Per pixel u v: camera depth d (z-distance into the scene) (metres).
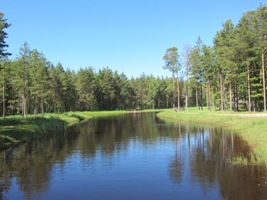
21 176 16.39
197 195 12.48
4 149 25.44
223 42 55.25
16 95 71.25
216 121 43.97
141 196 12.62
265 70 52.34
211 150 22.45
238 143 24.61
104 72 130.38
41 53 63.12
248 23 47.88
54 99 88.94
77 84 111.62
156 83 134.62
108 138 31.77
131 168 17.67
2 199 12.71
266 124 28.72
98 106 124.81
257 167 16.61
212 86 72.50
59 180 15.45
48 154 22.83
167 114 70.44
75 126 49.19
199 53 68.88
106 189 13.74
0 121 37.12
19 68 55.91
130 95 137.25
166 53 71.62
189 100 135.88
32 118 44.69
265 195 12.12
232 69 50.66
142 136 32.59
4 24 35.22
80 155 22.20
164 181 14.75
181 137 30.55
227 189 13.05
